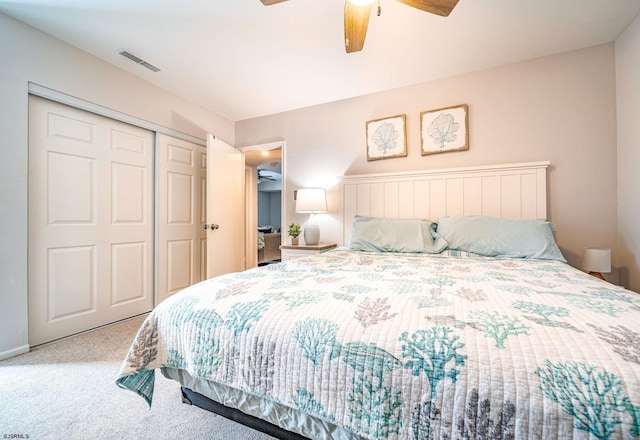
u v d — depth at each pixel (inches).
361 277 48.9
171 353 37.9
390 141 109.6
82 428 47.3
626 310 30.7
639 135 70.4
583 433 18.8
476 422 21.3
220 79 103.1
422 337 25.5
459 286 42.1
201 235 130.4
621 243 78.2
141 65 94.4
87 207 89.2
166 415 50.9
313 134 126.1
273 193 407.5
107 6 67.9
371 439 24.7
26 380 61.2
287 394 29.4
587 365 20.7
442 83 101.7
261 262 240.2
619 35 77.9
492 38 78.9
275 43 82.0
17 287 72.3
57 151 82.0
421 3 54.3
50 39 78.7
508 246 75.5
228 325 33.9
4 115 70.2
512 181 89.4
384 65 93.2
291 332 30.1
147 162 107.3
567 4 66.3
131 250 102.2
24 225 73.8
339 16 70.8
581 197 83.8
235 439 45.6
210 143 121.7
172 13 70.3
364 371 25.5
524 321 27.4
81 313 87.7
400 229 91.5
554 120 87.0
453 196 97.4
